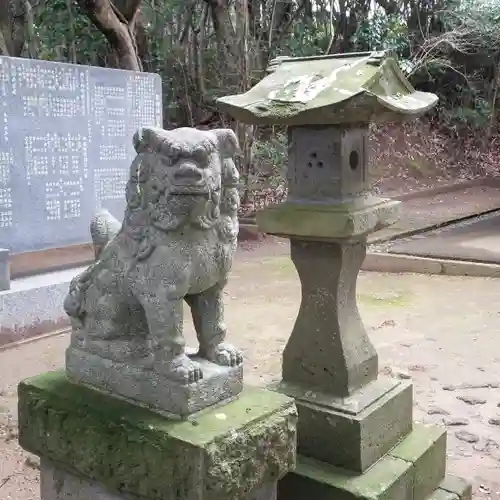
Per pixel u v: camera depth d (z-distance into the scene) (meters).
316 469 2.48
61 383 2.36
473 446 3.39
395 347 4.86
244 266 7.63
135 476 2.03
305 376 2.64
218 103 2.46
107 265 2.17
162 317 2.02
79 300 2.29
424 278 6.99
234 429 1.98
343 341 2.54
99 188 5.89
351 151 2.46
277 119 2.32
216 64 10.34
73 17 9.05
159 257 2.01
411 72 12.82
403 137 14.66
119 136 6.02
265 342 5.00
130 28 8.03
